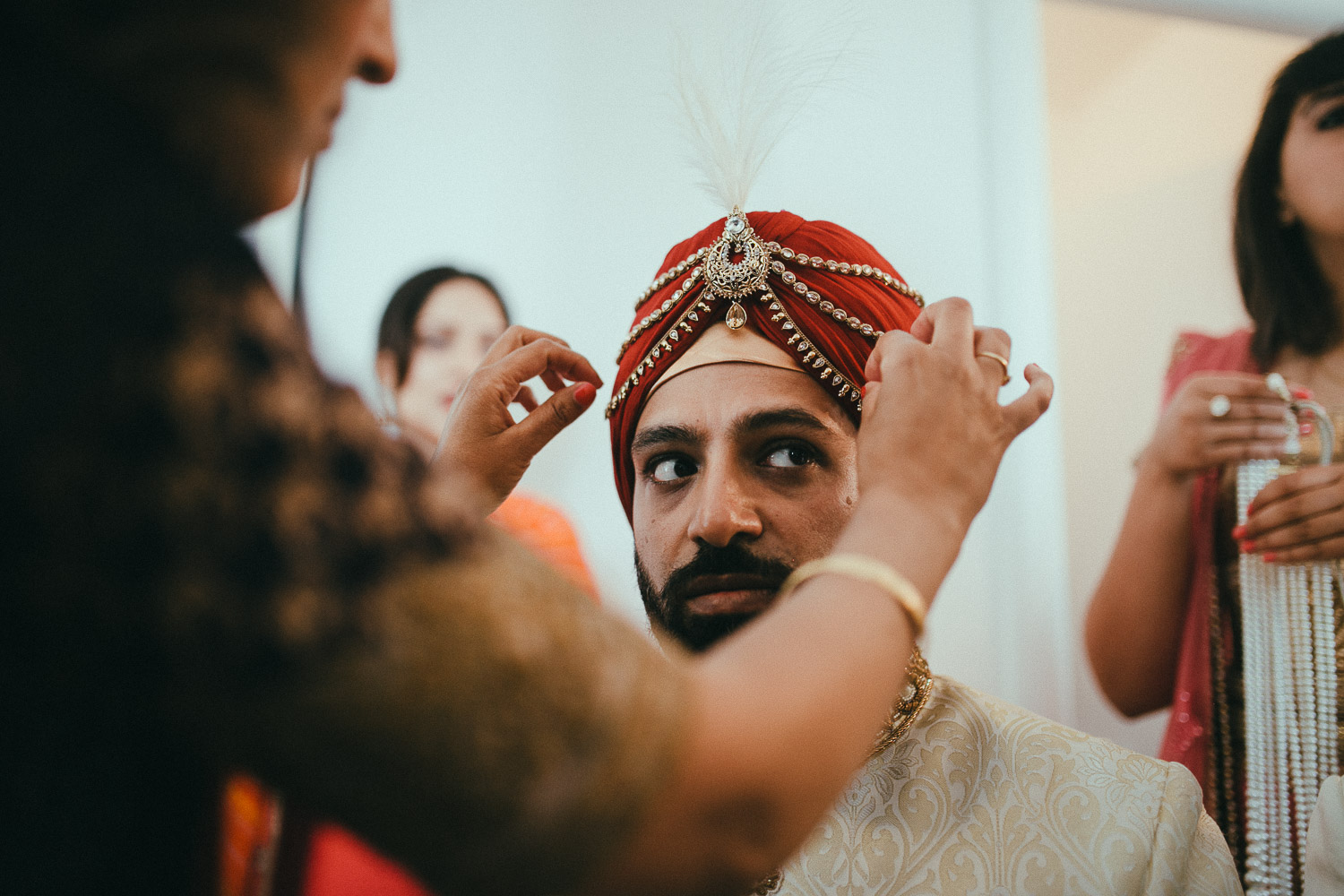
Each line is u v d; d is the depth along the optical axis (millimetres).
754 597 728
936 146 1562
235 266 332
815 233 805
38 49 332
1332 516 989
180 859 381
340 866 690
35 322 296
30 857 334
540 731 303
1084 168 1547
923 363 482
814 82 845
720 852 334
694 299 788
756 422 736
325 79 369
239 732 305
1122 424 1502
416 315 1530
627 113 1607
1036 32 1564
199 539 292
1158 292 1511
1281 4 1562
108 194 319
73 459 291
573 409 827
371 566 306
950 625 1509
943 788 724
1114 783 718
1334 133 1164
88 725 330
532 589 331
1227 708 1111
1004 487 1535
